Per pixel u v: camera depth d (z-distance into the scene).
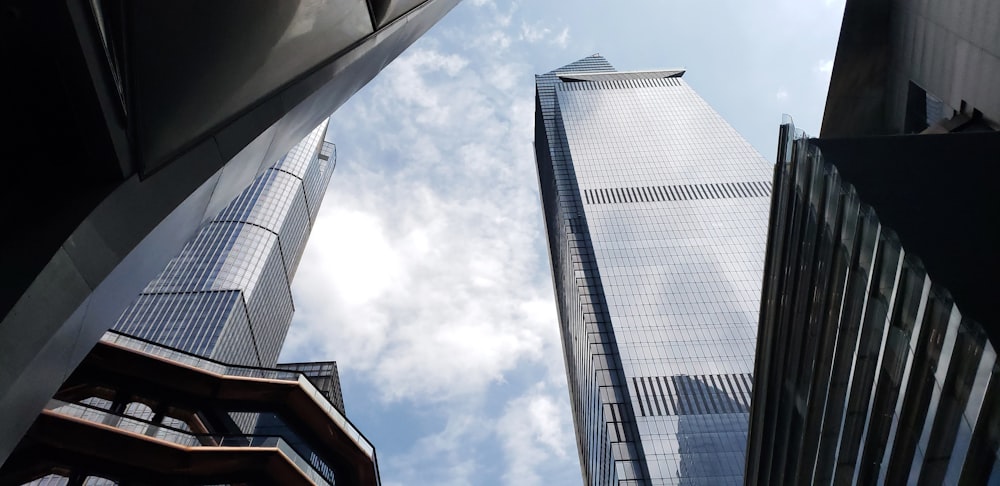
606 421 85.19
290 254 184.12
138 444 27.95
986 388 11.76
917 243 16.33
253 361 151.38
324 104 13.71
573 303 121.00
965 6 21.56
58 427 26.86
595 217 123.31
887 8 27.77
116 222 6.85
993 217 16.58
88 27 5.69
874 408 16.89
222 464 29.53
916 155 19.25
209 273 149.25
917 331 14.52
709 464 77.38
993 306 14.04
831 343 20.23
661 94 163.50
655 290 104.69
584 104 162.00
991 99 20.06
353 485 37.16
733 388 87.50
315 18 10.45
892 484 15.92
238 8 7.83
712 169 136.50
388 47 16.11
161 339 129.12
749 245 113.19
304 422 35.09
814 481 22.27
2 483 26.27
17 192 6.34
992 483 11.58
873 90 29.33
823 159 20.70
